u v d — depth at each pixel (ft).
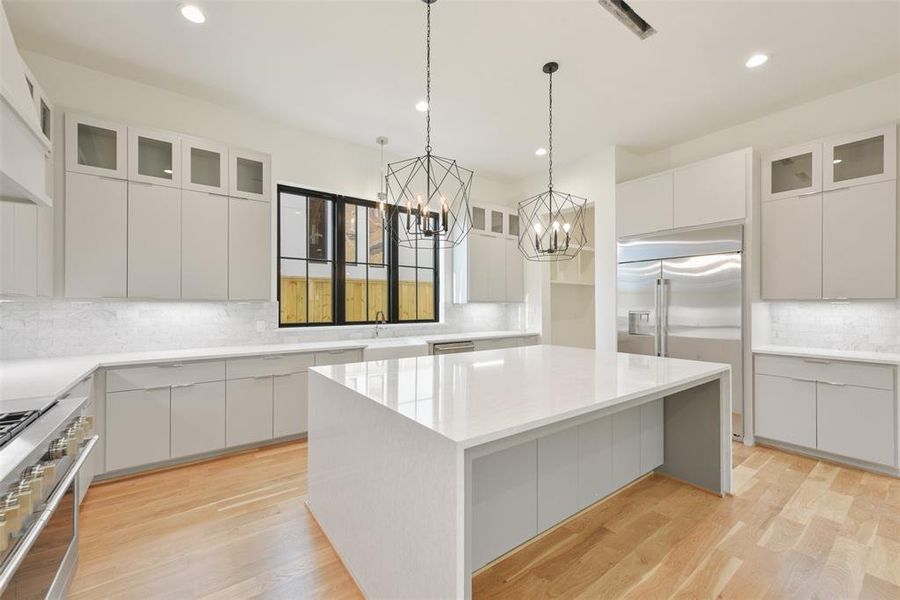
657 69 9.70
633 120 12.46
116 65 9.48
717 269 11.73
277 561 6.25
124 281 9.45
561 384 6.44
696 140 13.84
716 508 7.75
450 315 16.88
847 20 7.98
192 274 10.37
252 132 12.07
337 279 14.26
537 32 8.37
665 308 12.78
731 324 11.45
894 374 9.11
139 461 9.11
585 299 19.97
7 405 5.18
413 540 4.61
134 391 9.08
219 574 5.93
